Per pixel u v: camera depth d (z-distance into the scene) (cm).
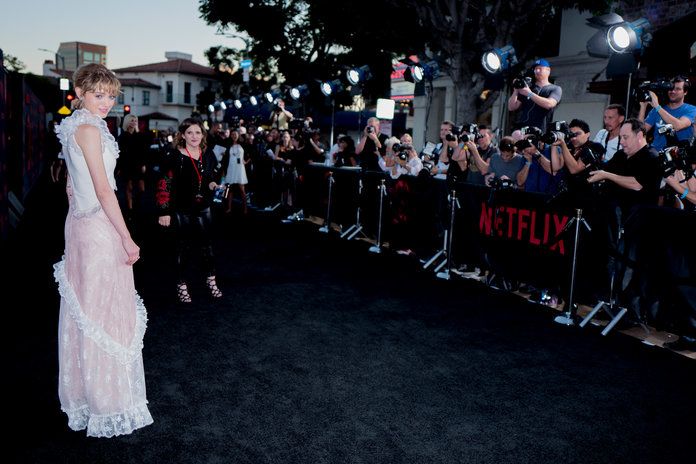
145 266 685
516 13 1214
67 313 288
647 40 667
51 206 1195
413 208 760
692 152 419
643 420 330
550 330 489
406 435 306
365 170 907
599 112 1455
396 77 2639
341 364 403
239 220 1090
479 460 283
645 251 461
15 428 299
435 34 1298
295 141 1123
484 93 1705
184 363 396
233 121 1508
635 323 474
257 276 655
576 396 360
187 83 7456
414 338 462
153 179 1780
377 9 1413
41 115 1967
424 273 690
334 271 691
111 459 273
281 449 287
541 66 700
